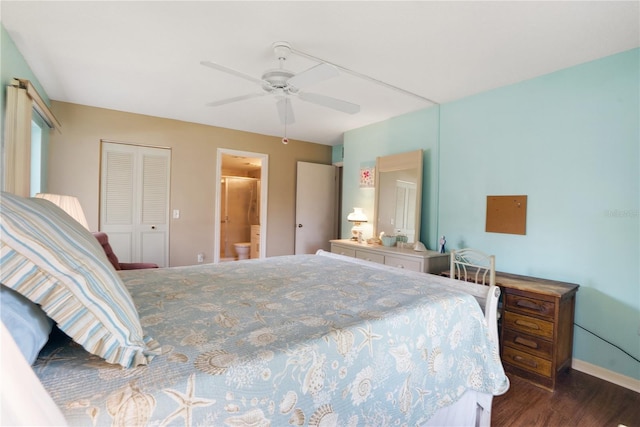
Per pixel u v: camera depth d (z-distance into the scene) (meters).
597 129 2.34
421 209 3.63
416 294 1.56
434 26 1.97
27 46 2.31
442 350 1.38
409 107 3.55
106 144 3.83
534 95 2.69
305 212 5.34
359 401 1.08
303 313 1.28
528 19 1.87
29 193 2.37
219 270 2.10
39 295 0.73
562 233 2.51
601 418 1.84
